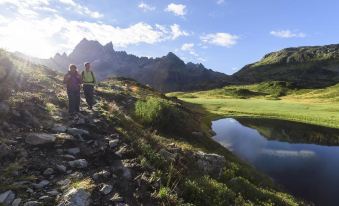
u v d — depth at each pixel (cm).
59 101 2067
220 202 1459
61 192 1097
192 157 1991
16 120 1498
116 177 1282
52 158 1297
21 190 1062
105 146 1507
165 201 1235
